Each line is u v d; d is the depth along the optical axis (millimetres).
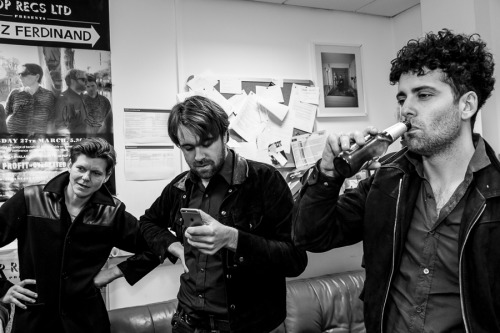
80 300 1478
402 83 824
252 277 1226
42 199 1462
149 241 1515
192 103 1200
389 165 911
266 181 1254
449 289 785
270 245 1162
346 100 2639
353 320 2293
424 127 782
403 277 855
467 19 2123
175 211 1455
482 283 724
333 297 2299
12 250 1892
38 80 1965
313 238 873
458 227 790
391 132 771
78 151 1393
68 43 2020
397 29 2781
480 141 819
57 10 2000
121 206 1616
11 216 1427
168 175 2203
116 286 2084
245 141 2330
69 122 2014
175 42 2242
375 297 865
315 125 2549
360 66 2691
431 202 847
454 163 815
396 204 865
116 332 1818
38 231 1428
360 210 957
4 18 1912
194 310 1275
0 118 1897
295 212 910
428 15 2340
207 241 1048
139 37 2168
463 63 766
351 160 779
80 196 1440
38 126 1959
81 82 2039
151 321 1900
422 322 801
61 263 1434
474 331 727
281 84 2453
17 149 1920
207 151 1197
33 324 1398
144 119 2160
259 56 2430
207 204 1314
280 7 2494
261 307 1232
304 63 2547
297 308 2178
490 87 825
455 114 777
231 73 2357
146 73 2176
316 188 845
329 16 2629
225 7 2355
